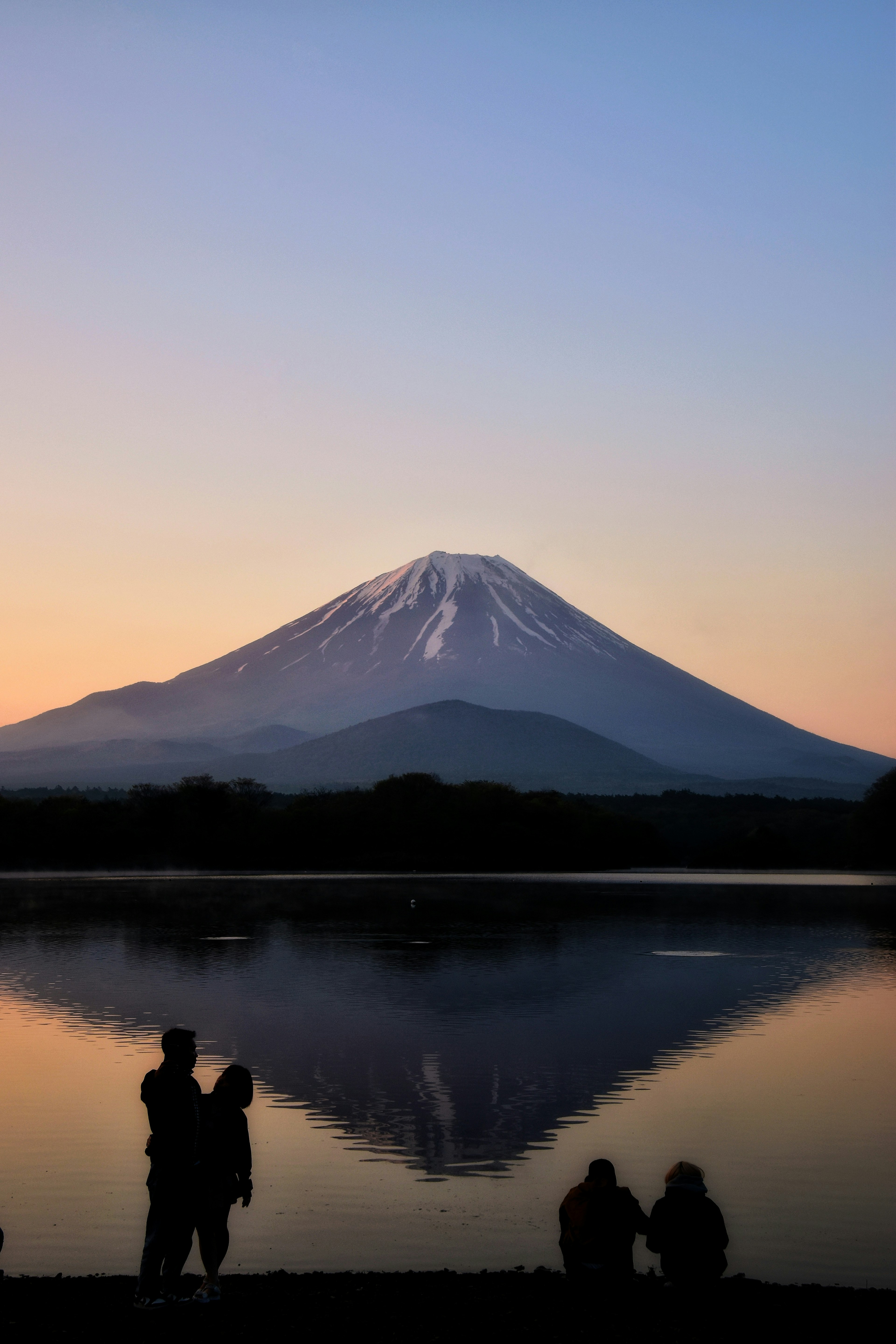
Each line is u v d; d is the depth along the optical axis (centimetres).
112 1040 3228
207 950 5803
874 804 16438
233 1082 1372
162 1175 1302
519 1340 1188
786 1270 1576
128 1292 1369
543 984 4481
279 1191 1909
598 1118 2381
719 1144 2192
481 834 18325
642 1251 1688
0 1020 3591
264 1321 1248
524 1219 1772
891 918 7969
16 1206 1828
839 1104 2495
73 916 8112
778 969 5016
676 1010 3834
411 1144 2189
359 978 4644
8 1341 1190
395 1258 1611
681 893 11275
